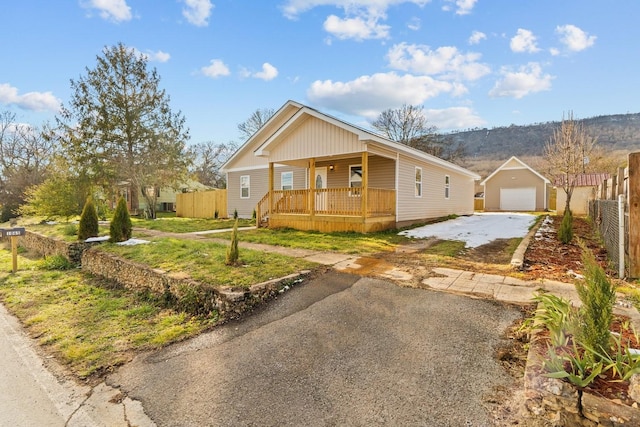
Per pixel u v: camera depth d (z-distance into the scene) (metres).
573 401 1.90
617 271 5.09
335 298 4.54
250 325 4.02
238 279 4.96
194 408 2.57
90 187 17.52
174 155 20.73
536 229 10.98
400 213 12.59
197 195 21.83
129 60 19.66
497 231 10.77
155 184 21.11
